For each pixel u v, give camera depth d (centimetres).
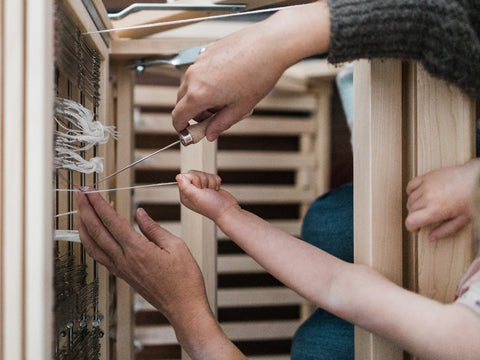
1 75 36
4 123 36
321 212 92
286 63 52
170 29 87
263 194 232
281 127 237
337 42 50
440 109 57
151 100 212
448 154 57
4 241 36
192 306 63
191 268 64
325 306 53
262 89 53
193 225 86
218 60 52
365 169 60
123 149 94
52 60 39
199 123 58
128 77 94
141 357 204
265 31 51
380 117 58
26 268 36
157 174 217
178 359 206
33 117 36
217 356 61
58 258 56
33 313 36
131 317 95
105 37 74
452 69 50
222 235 224
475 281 48
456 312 46
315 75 223
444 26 48
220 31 86
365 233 60
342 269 54
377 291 50
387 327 48
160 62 88
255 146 242
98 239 62
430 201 54
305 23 51
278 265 56
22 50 36
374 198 59
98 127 60
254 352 224
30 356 36
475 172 54
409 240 60
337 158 242
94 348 69
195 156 86
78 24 59
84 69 61
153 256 61
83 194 61
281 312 230
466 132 57
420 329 46
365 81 60
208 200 59
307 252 56
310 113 245
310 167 239
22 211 36
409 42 50
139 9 80
